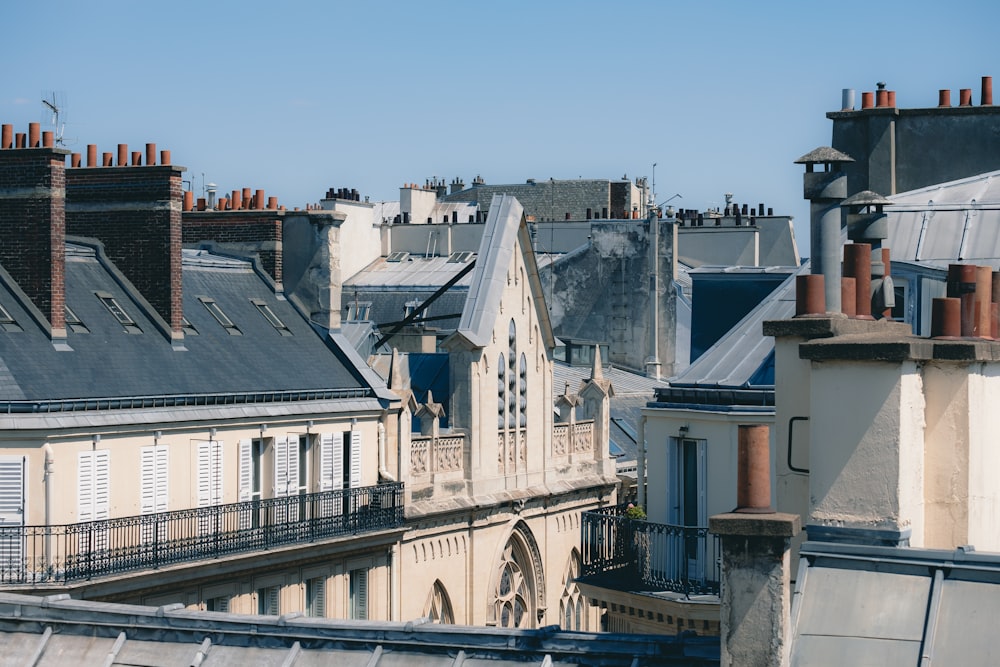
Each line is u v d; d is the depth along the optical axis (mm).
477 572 77062
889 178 63125
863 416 22906
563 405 86750
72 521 56188
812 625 22234
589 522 52094
